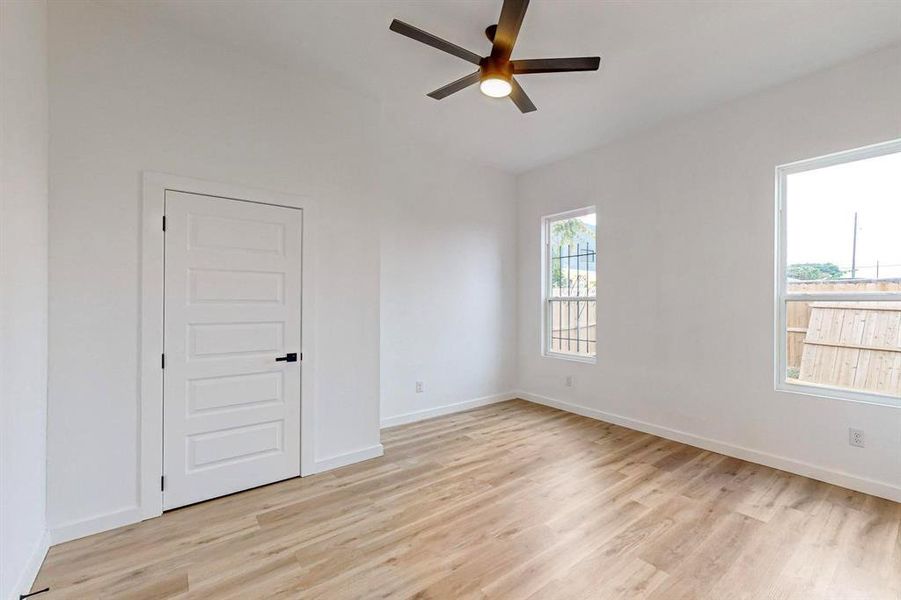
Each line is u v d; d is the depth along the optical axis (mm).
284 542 2148
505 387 5262
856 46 2578
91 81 2242
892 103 2572
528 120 3730
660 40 2541
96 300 2242
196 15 2381
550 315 5062
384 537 2191
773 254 3094
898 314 2641
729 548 2080
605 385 4297
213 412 2619
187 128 2533
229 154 2680
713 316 3426
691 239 3568
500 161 4855
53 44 2141
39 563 1927
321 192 3076
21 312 1751
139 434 2361
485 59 2260
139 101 2381
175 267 2486
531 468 3098
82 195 2205
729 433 3324
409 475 2990
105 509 2260
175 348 2484
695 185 3541
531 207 5180
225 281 2658
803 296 2998
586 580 1851
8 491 1613
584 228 4668
